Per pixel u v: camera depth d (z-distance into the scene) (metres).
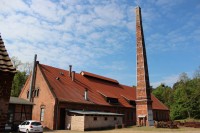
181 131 31.92
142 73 46.78
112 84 56.25
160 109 60.66
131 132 30.02
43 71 38.72
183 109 74.00
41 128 27.98
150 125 43.56
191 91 75.62
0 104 4.09
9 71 4.26
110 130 33.75
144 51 48.34
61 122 34.91
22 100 33.03
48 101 35.03
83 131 31.47
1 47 4.48
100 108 41.56
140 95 46.03
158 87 100.69
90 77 50.50
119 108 46.50
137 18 50.50
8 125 29.70
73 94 38.84
